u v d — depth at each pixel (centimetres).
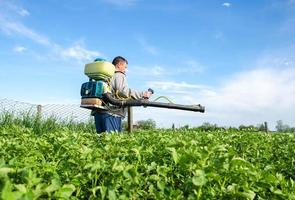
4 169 151
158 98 409
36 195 143
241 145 383
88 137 346
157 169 198
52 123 696
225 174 192
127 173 182
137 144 290
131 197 184
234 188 180
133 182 183
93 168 186
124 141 299
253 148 377
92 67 415
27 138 327
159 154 237
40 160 239
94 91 410
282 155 359
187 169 193
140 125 850
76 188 187
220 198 180
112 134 329
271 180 192
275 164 325
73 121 757
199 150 214
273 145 406
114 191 174
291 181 205
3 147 252
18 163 174
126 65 440
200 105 409
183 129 637
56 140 262
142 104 406
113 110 423
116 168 184
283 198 190
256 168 202
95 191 179
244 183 188
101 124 426
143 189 195
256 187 194
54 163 215
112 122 424
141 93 427
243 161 191
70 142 260
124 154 240
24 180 152
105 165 192
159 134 359
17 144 254
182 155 194
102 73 412
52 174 190
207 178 183
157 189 192
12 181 150
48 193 146
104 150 251
